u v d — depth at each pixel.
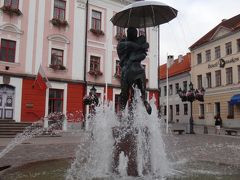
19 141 17.31
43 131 22.69
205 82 41.12
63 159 8.45
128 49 7.34
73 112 26.78
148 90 32.03
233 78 36.25
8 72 23.80
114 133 6.66
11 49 24.44
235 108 35.72
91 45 28.77
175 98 48.41
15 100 24.00
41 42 25.88
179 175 6.59
